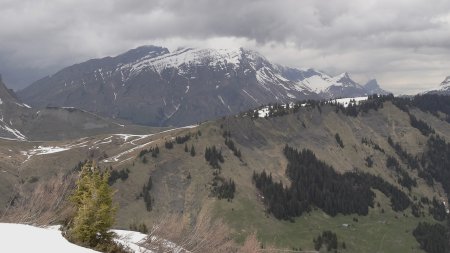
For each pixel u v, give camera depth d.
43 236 30.25
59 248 27.39
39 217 43.81
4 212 45.62
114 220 37.97
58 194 45.84
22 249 25.30
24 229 31.98
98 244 35.47
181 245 47.38
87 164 42.41
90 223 36.12
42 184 48.12
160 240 46.03
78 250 28.00
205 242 49.81
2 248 24.78
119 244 38.72
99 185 38.03
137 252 40.03
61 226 39.81
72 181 47.25
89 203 36.44
